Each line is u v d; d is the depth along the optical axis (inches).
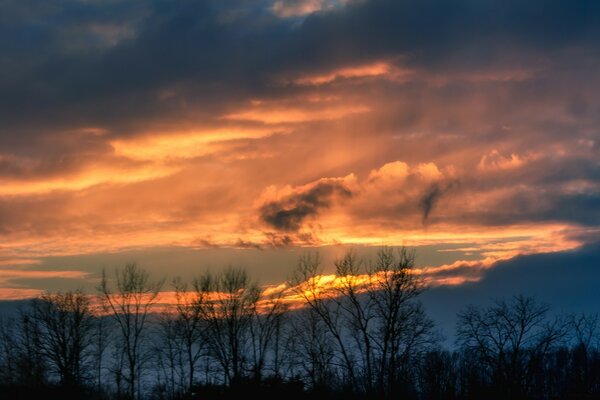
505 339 3110.2
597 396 3275.1
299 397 3097.9
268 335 3341.5
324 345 3157.0
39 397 3341.5
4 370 3415.4
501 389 3088.1
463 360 3425.2
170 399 3380.9
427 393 3294.8
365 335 3034.0
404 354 2992.1
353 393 3041.3
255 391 3152.1
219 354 3346.5
